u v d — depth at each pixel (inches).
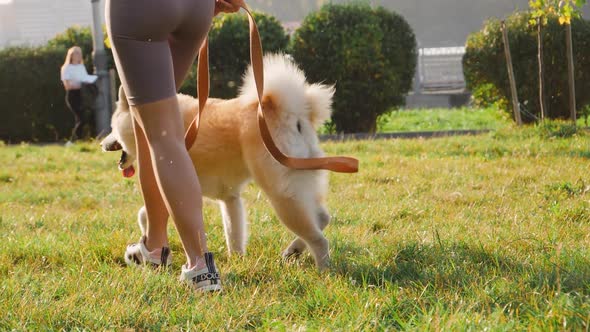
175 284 144.2
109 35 140.2
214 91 625.9
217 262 175.3
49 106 679.1
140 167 166.9
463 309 119.2
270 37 628.1
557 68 557.9
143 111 141.4
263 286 144.0
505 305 117.5
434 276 142.6
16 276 153.6
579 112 574.6
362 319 115.7
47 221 242.1
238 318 123.3
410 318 115.3
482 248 163.3
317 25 622.2
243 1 159.6
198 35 149.0
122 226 226.1
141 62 138.9
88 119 655.8
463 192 266.7
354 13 621.0
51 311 126.0
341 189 293.0
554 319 106.5
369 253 170.9
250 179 175.9
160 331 119.2
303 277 148.8
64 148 556.7
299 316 123.8
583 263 145.2
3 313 126.9
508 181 285.0
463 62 591.5
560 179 280.5
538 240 169.8
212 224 223.8
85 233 210.1
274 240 193.0
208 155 170.7
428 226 205.8
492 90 594.9
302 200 159.3
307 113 166.4
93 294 138.1
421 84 1409.9
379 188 288.7
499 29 572.1
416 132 597.3
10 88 674.2
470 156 382.0
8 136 687.1
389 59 630.5
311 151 165.0
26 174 401.4
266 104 163.9
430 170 331.9
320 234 161.8
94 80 628.4
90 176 385.7
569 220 202.8
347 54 613.9
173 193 141.7
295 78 165.8
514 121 576.1
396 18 636.1
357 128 637.3
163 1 137.4
